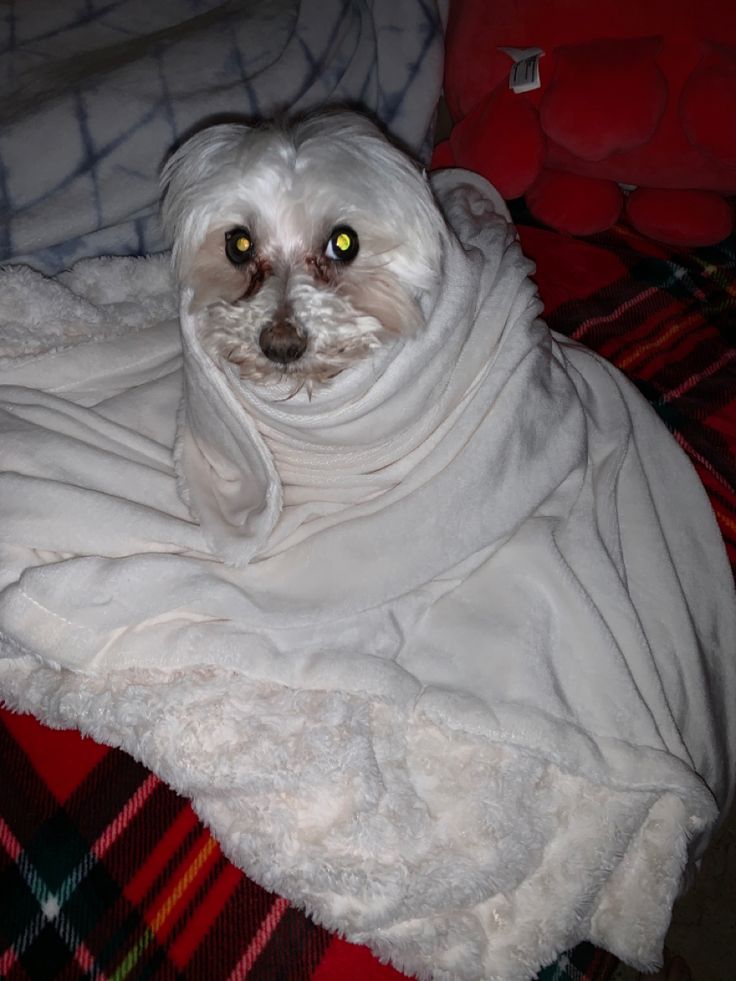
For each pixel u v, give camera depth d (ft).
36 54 6.14
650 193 6.08
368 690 3.80
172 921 3.40
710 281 5.82
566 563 4.13
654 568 4.36
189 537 4.27
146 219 5.89
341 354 3.71
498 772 3.71
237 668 3.87
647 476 4.67
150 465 4.74
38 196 5.49
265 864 3.51
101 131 5.53
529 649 3.96
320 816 3.59
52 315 5.33
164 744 3.72
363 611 4.05
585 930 3.68
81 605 4.00
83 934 3.34
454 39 5.97
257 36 6.00
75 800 3.70
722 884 5.00
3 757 3.86
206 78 5.79
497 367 4.29
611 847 3.65
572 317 5.49
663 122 5.57
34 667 4.14
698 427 4.95
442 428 4.30
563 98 5.43
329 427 4.10
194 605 4.02
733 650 4.48
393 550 4.12
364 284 3.76
